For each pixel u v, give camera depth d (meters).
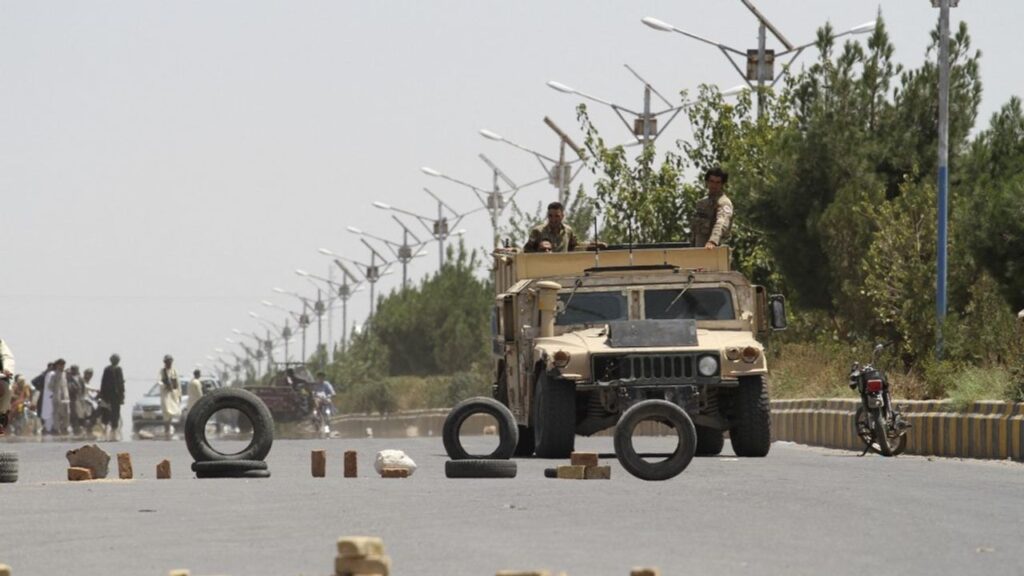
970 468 54.72
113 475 54.38
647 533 31.78
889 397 64.94
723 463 57.75
